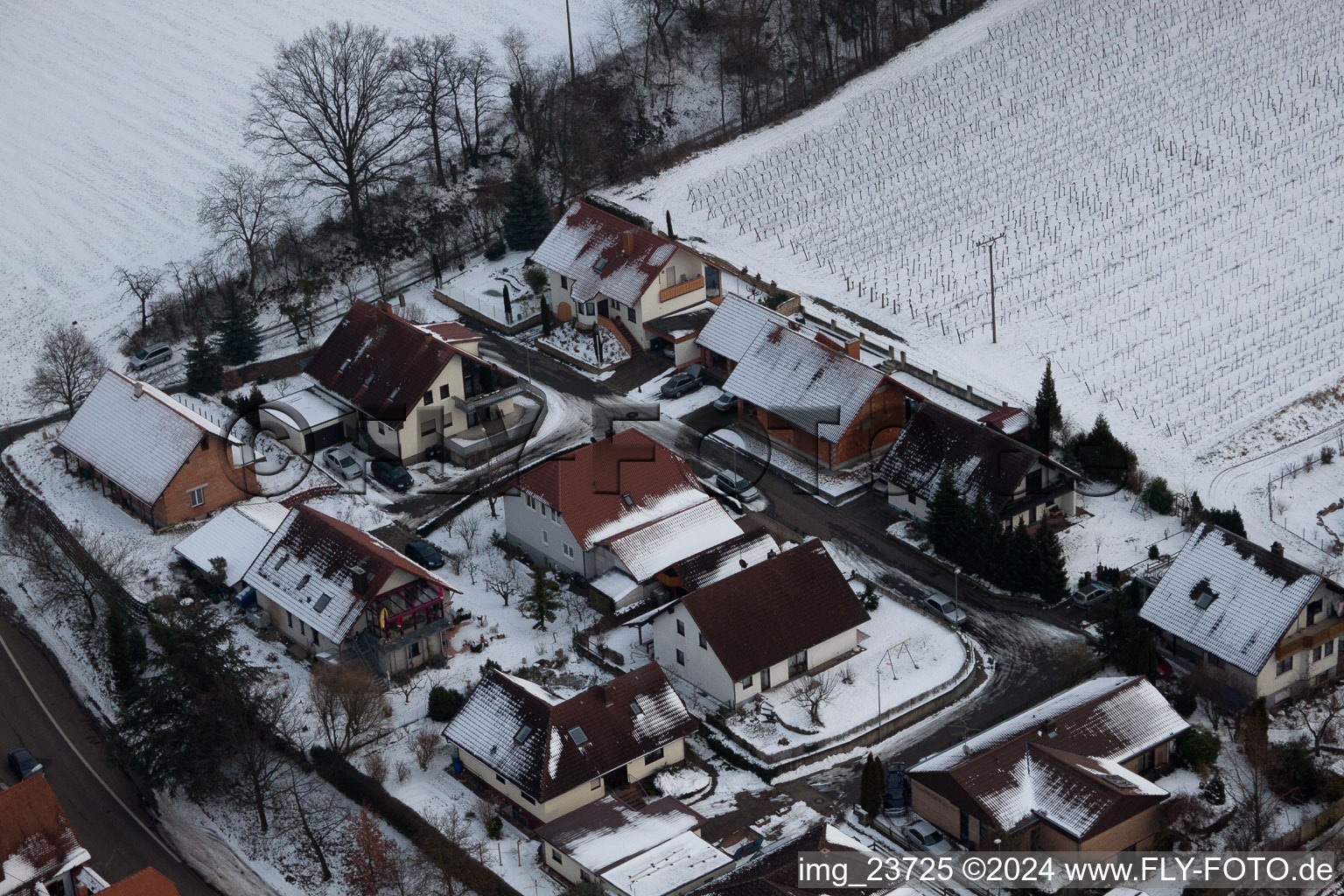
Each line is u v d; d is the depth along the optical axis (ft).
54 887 571.69
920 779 591.78
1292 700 654.53
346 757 635.25
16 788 568.82
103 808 630.33
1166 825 587.27
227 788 630.33
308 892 589.32
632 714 622.54
